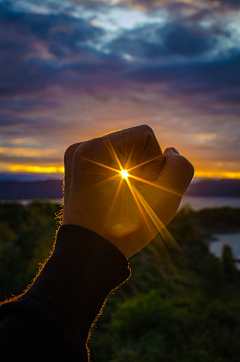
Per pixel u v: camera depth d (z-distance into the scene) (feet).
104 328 10.46
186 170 0.80
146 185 0.77
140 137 0.79
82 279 0.61
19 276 14.12
